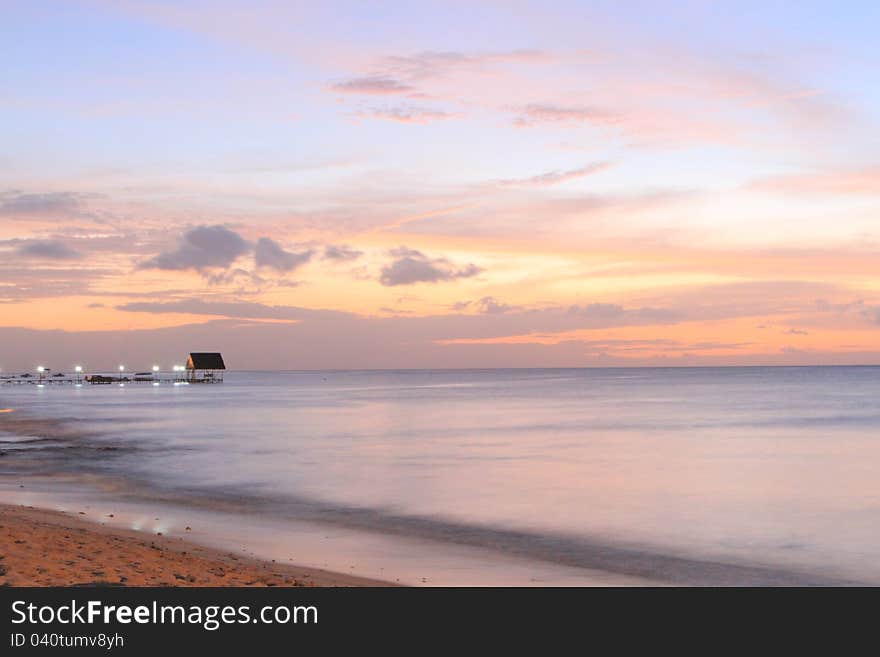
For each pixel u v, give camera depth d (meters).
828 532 23.70
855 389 167.00
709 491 31.72
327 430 62.47
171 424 68.62
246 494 30.44
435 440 54.31
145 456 43.59
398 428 65.19
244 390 177.38
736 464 40.84
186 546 19.14
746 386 193.88
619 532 23.48
